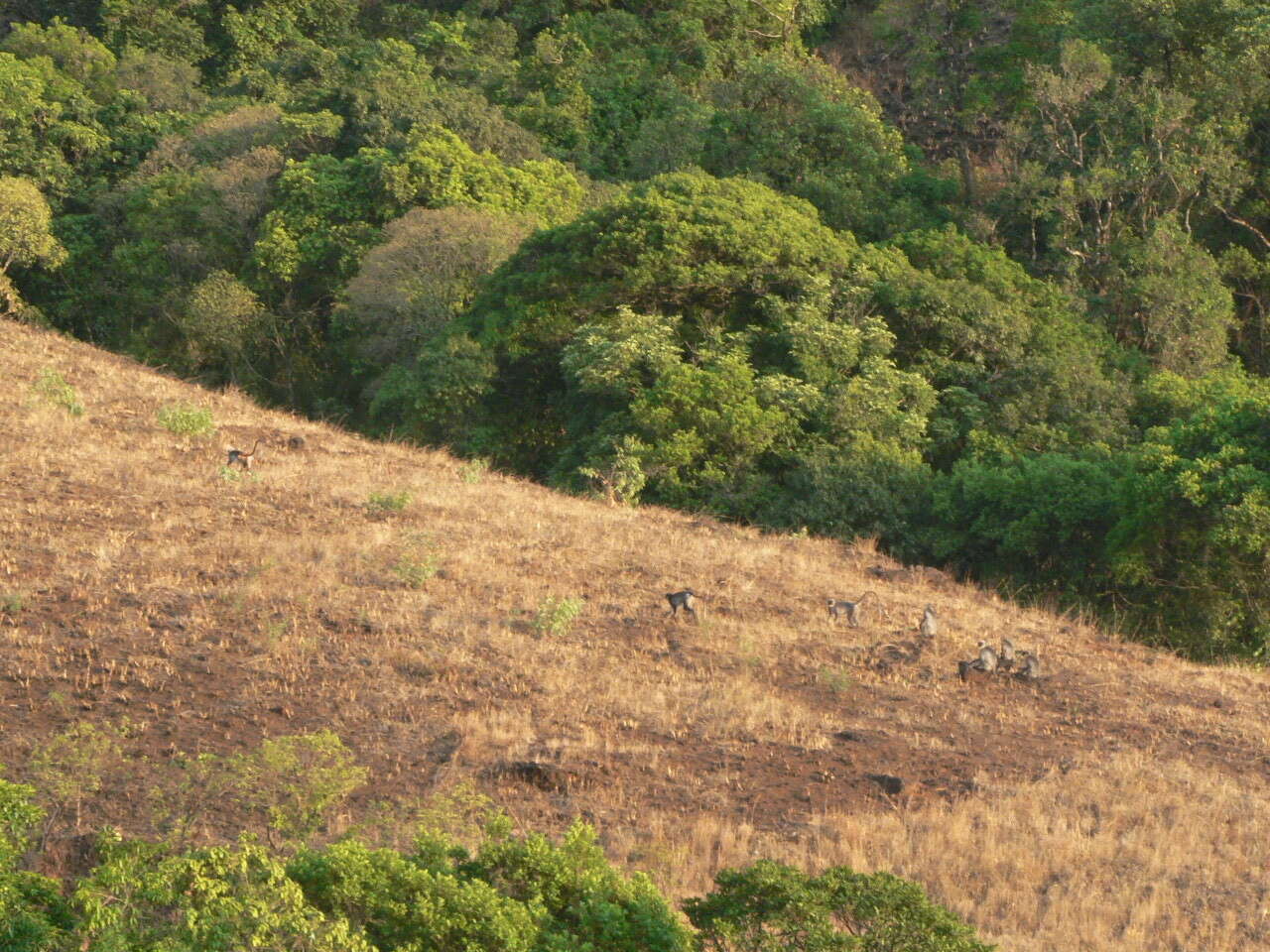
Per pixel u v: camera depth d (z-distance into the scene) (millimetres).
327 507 77250
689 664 62906
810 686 62562
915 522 111938
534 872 33375
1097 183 166250
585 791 50250
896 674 64938
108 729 49656
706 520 90375
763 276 137750
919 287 136750
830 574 79312
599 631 65188
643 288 135875
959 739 58812
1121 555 95250
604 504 91250
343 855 31828
